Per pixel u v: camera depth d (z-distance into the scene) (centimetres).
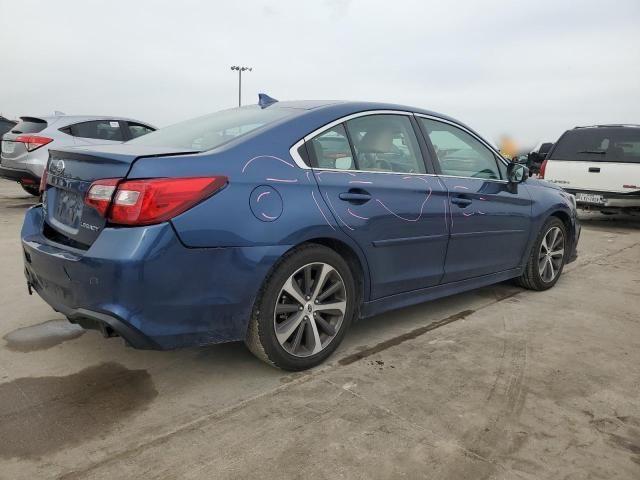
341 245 308
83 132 878
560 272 512
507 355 338
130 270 234
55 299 273
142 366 307
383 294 338
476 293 481
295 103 346
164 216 239
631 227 959
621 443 242
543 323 402
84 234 257
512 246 441
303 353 303
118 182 242
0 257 544
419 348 344
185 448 229
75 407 261
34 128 859
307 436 240
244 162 270
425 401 274
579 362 330
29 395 271
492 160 430
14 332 351
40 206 324
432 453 229
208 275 253
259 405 266
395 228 331
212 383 289
